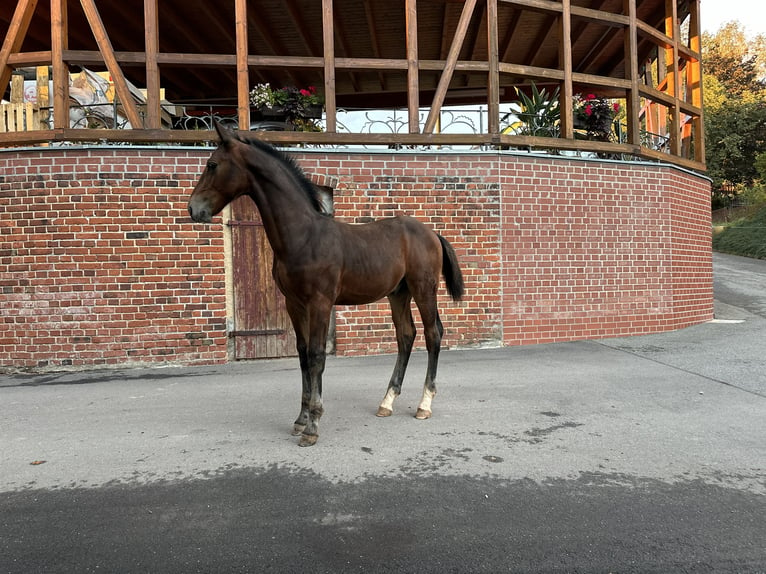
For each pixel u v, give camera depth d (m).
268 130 7.27
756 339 7.13
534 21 9.11
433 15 8.85
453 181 6.98
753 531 2.31
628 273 7.72
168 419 4.14
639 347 6.85
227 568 2.07
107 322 6.29
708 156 29.67
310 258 3.48
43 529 2.39
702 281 8.94
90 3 6.33
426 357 6.55
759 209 24.03
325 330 3.54
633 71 7.86
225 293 6.54
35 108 6.78
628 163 7.69
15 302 6.26
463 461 3.14
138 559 2.14
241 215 6.59
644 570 2.03
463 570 2.04
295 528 2.38
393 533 2.32
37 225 6.23
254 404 4.57
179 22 8.56
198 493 2.75
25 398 4.93
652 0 8.95
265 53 10.20
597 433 3.62
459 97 12.21
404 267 3.98
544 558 2.12
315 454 3.29
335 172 6.72
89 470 3.09
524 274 7.21
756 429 3.68
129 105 6.42
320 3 8.34
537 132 8.05
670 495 2.67
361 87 11.72
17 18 6.46
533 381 5.16
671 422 3.85
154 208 6.34
